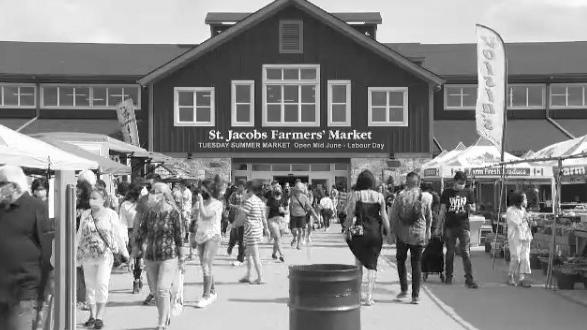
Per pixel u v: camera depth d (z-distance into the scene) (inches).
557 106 1376.7
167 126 1283.2
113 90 1352.1
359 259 422.0
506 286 502.0
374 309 409.4
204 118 1293.1
